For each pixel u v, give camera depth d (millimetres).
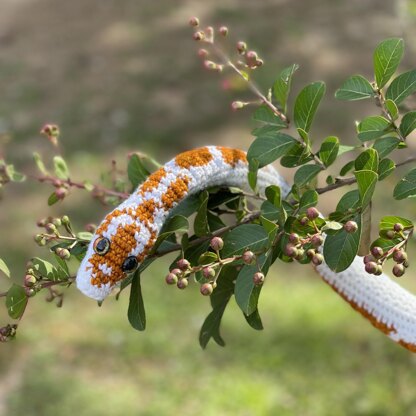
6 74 9781
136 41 10383
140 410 4668
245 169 1574
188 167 1466
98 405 4730
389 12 10445
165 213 1415
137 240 1365
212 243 1312
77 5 11609
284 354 4996
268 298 5547
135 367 5035
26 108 8828
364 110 8109
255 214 1549
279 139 1489
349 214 1290
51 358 5152
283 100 1556
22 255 6195
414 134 6656
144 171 1791
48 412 4707
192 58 9719
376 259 1258
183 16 10984
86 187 2006
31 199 7000
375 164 1339
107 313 5539
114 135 8109
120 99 8875
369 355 4914
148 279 5832
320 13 10656
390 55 1449
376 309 1689
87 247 1533
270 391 4691
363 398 4566
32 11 11602
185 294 5676
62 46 10453
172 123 8297
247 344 5121
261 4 11141
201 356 5074
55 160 2010
